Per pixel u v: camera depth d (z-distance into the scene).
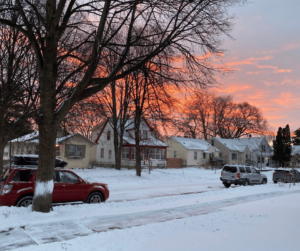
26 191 10.00
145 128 40.38
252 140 64.19
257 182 21.81
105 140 43.41
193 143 52.16
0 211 8.46
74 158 33.47
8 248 5.87
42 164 8.65
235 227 7.75
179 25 9.38
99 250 5.66
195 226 7.76
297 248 6.05
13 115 14.64
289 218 8.94
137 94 22.22
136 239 6.46
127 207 10.48
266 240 6.59
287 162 50.38
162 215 9.28
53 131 8.73
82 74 13.67
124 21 9.80
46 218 8.15
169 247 5.95
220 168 46.94
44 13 11.73
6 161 25.92
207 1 9.49
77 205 10.30
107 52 11.29
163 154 43.41
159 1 9.60
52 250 5.62
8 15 12.75
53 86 8.71
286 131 55.56
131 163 38.78
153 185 22.50
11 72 13.23
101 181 23.77
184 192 18.08
